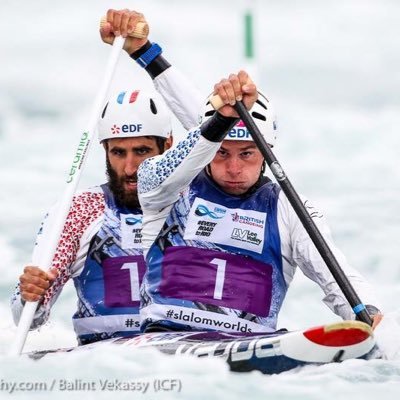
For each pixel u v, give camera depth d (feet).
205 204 80.79
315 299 117.50
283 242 81.10
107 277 87.15
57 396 63.67
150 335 77.00
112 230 87.61
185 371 67.15
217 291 79.56
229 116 75.82
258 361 70.33
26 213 155.63
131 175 87.45
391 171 182.09
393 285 123.44
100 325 87.15
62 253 86.17
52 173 185.06
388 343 74.64
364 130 217.15
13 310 84.28
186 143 76.74
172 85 92.89
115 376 66.23
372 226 144.97
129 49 92.32
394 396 64.64
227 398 63.36
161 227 80.69
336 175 180.14
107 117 88.02
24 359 70.33
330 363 69.87
